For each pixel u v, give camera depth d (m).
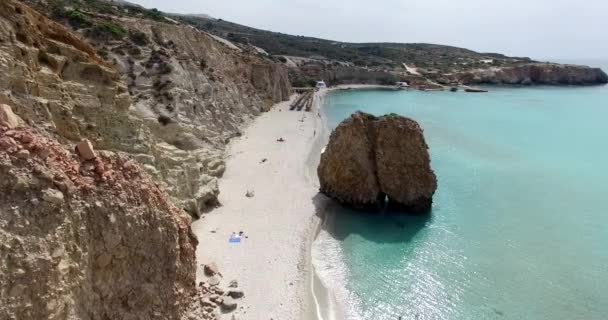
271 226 37.84
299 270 31.27
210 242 33.72
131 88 56.41
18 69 21.75
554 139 81.12
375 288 30.52
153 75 59.44
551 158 67.25
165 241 20.31
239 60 104.75
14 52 22.31
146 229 19.16
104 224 17.38
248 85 102.12
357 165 43.38
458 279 31.91
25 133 16.48
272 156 60.34
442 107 123.94
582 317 27.98
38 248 14.73
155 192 20.78
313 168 56.75
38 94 23.08
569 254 36.28
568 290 30.94
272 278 29.75
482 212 45.06
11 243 14.22
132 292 18.52
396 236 38.97
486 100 142.12
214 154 53.72
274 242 34.94
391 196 43.88
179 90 58.97
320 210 42.53
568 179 56.84
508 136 83.06
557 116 109.38
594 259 35.56
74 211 16.47
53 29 27.19
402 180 43.53
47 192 15.63
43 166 16.11
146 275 19.25
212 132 62.72
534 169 61.09
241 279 29.16
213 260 30.98
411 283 31.17
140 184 19.77
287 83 133.12
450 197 49.22
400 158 43.50
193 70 69.38
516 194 50.81
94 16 69.62
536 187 53.44
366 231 39.88
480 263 34.31
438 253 35.84
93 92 27.75
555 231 40.78
